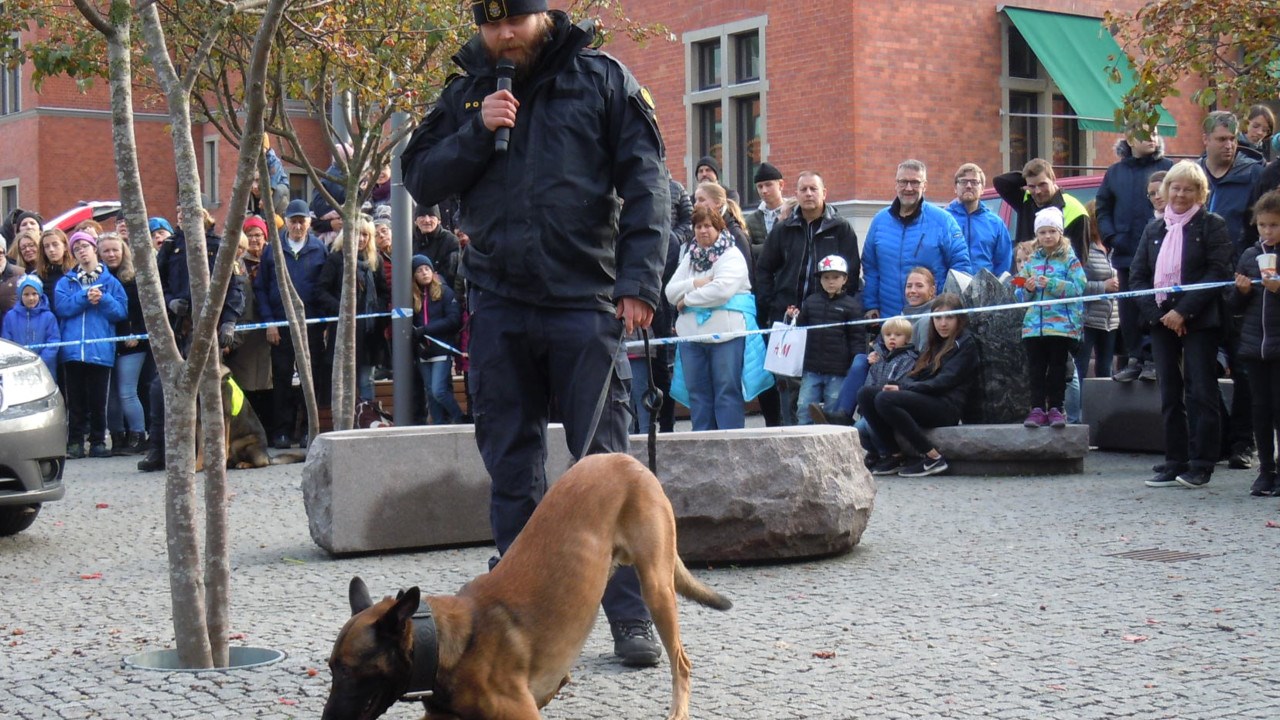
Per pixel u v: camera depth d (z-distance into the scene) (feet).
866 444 37.81
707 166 43.65
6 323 44.91
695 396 37.47
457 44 33.14
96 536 28.81
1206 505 28.91
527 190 17.22
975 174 41.04
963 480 34.86
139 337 42.88
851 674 16.90
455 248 44.78
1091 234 39.63
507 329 17.52
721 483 23.93
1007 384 37.11
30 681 17.10
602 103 17.39
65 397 45.16
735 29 71.82
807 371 38.06
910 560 24.21
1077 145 73.51
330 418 46.88
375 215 51.24
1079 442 35.24
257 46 16.42
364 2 31.78
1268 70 34.50
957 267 38.70
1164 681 16.28
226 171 101.24
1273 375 29.32
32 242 46.83
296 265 45.03
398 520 26.55
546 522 14.51
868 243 39.73
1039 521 27.76
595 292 17.48
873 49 66.33
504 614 13.74
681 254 40.42
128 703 16.07
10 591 23.12
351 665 12.73
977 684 16.33
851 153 66.18
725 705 15.78
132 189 17.62
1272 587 21.02
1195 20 34.50
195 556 17.69
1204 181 31.22
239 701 16.10
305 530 29.53
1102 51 70.59
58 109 101.04
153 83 36.04
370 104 34.14
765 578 23.17
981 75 69.46
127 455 45.44
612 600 17.74
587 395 17.39
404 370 37.99
